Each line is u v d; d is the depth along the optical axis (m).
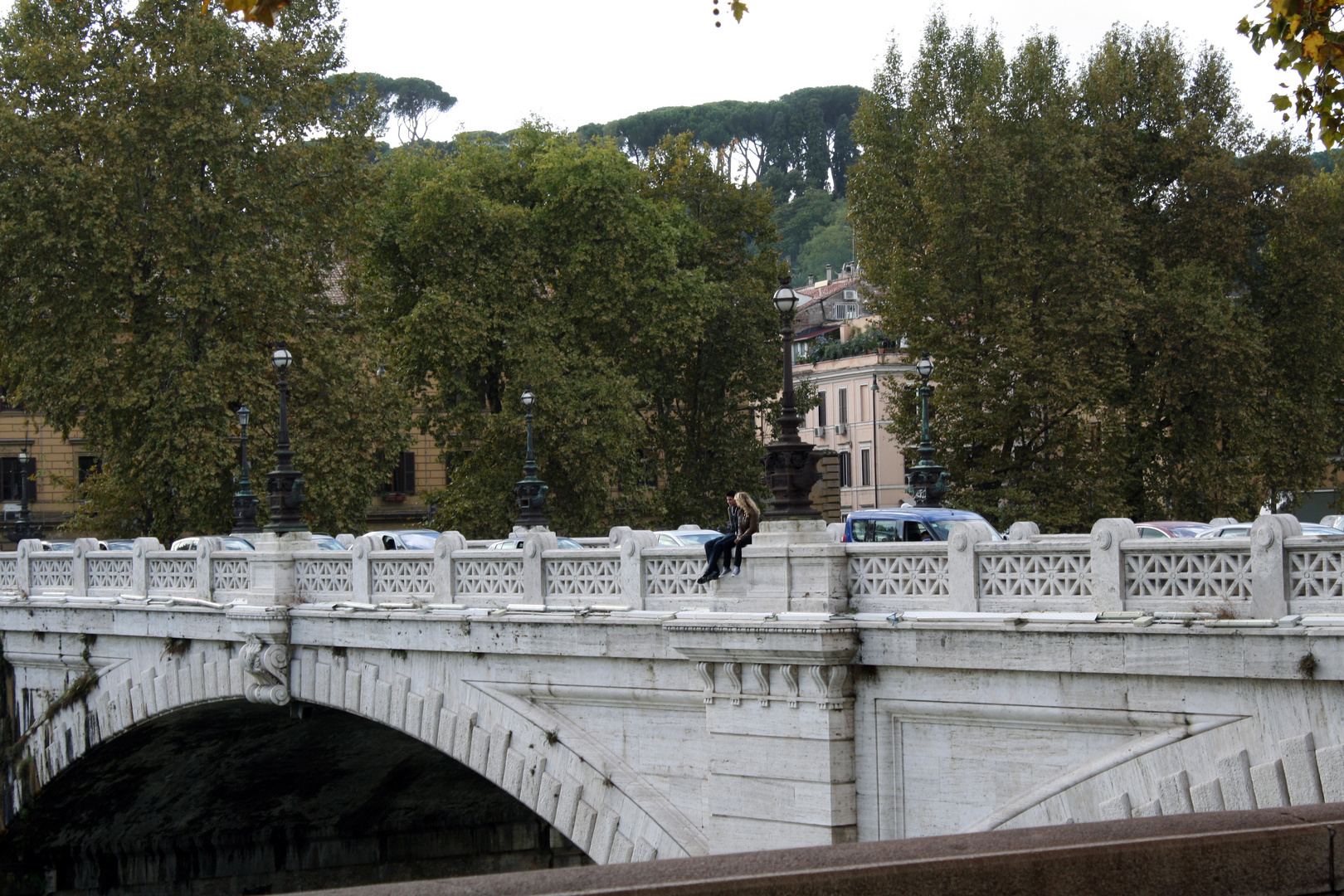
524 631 22.33
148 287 47.75
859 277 54.28
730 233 69.69
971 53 55.00
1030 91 51.19
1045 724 16.77
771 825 18.92
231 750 35.00
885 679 18.11
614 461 58.75
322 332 50.75
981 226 48.78
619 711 21.69
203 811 38.84
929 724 17.95
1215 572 15.13
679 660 20.19
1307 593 14.40
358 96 131.00
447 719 23.94
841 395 86.75
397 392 53.22
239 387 48.31
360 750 36.53
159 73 48.31
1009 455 49.47
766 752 19.02
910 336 50.38
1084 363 47.78
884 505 83.00
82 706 32.94
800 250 136.88
